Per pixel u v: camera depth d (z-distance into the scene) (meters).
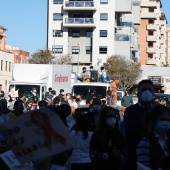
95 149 9.38
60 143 5.96
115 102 31.48
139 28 115.25
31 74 34.31
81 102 26.34
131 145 8.18
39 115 5.96
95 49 89.62
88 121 11.26
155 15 114.38
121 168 9.01
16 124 5.96
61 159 8.70
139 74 85.50
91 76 35.44
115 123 9.36
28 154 5.96
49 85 34.31
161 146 6.64
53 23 90.25
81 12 89.75
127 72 83.62
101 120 9.38
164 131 6.66
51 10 90.00
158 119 6.64
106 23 89.31
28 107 24.55
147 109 8.23
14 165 9.37
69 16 90.12
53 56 88.44
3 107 15.48
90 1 88.81
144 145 6.71
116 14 91.50
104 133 9.38
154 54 120.12
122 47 89.62
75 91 31.00
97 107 13.38
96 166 9.45
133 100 30.73
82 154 11.17
